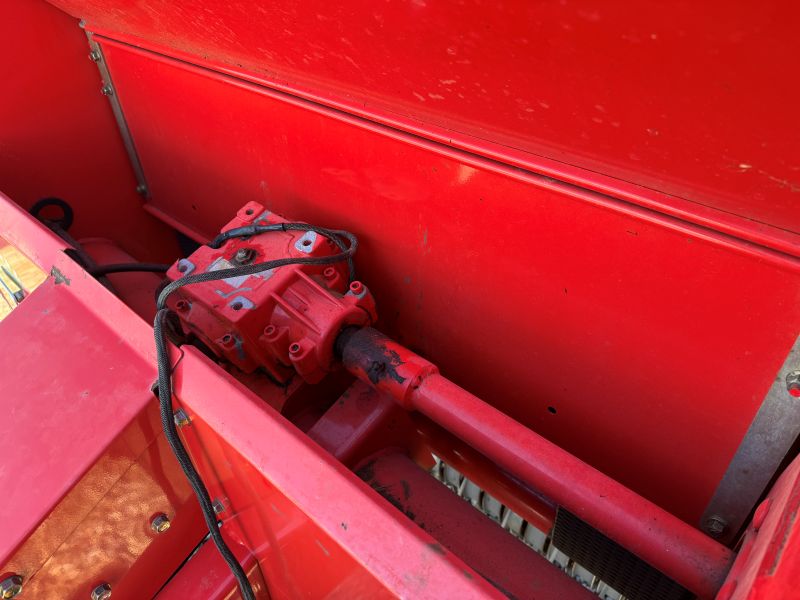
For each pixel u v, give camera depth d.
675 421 1.01
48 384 1.12
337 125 1.20
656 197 0.78
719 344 0.86
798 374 0.81
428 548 0.74
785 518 0.60
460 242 1.14
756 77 0.48
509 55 0.63
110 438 1.03
